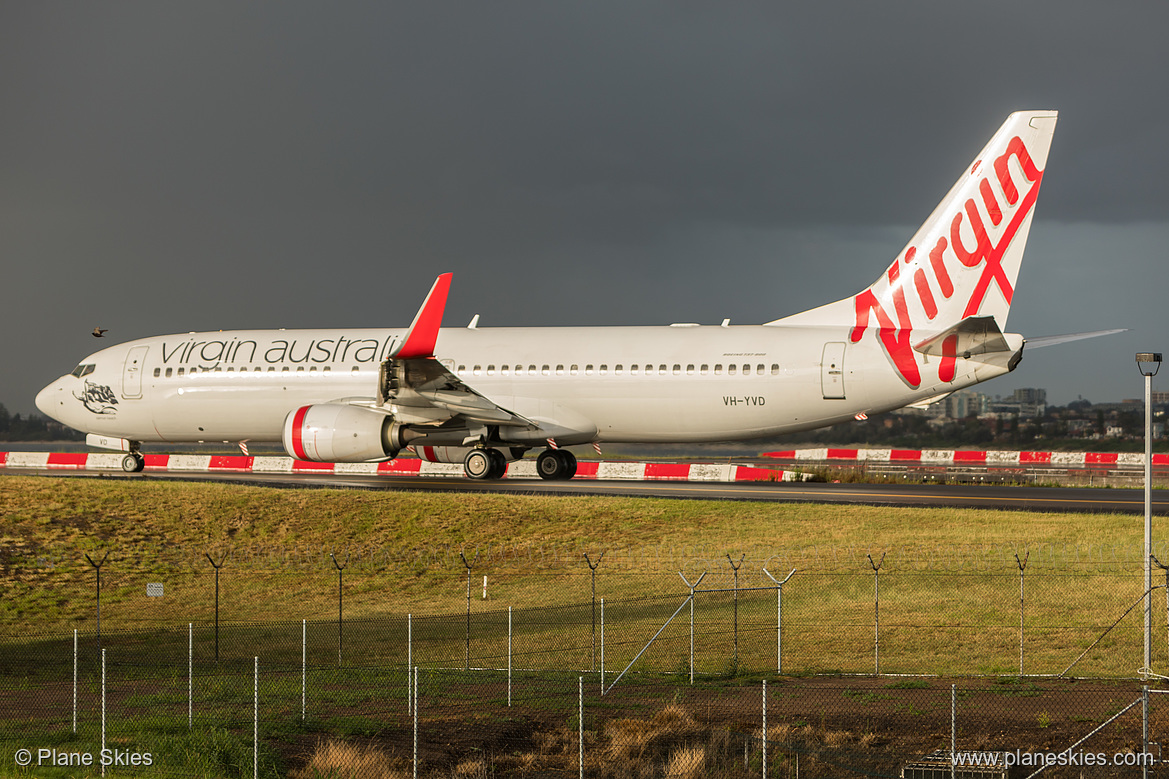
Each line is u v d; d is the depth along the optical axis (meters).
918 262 135.12
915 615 88.75
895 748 58.84
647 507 126.44
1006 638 82.31
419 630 89.31
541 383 142.88
